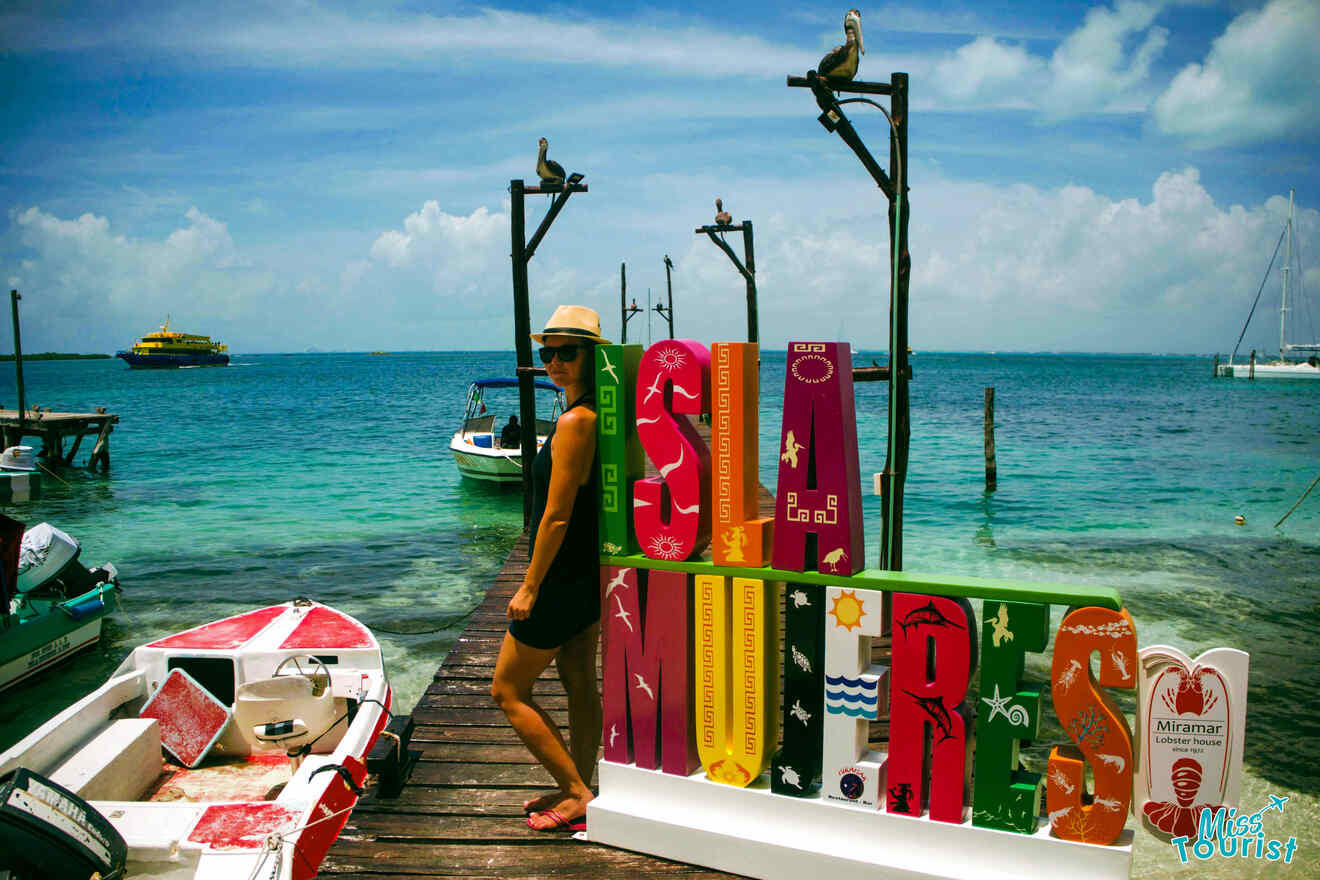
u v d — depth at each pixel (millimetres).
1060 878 2516
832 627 2736
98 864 3154
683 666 2979
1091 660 2891
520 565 8617
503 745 4109
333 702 5164
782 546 2795
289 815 3604
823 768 2803
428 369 141250
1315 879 4309
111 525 15359
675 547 2932
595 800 3125
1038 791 2580
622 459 2971
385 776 3516
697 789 2971
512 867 2934
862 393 64812
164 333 142375
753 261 18500
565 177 10727
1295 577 10867
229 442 30234
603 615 3088
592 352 3029
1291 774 5445
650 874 2881
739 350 2801
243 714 4793
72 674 8148
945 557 12297
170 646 5750
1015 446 27312
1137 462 23203
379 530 14789
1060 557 12164
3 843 2959
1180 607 9445
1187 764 2424
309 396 63031
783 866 2793
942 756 2639
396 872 2906
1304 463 22859
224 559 12594
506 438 18688
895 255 5855
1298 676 7223
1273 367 80625
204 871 3275
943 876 2596
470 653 5734
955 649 2590
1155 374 110812
